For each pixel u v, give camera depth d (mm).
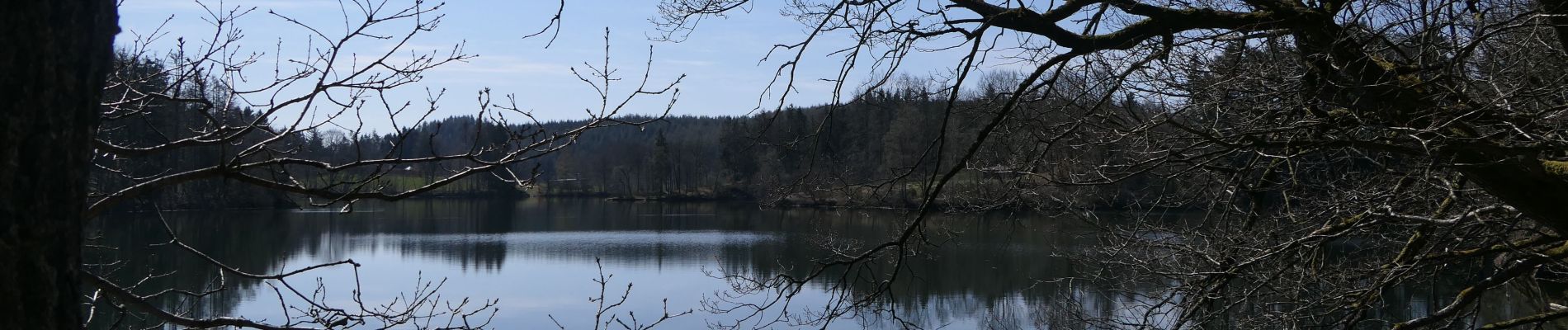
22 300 1852
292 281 17375
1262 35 5008
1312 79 5180
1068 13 5051
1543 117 4684
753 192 32250
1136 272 7188
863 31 5180
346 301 17297
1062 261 15391
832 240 8047
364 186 3863
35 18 1834
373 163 3746
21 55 1817
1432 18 5238
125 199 3297
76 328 1966
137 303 3609
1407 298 9391
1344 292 6570
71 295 1951
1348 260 7234
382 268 27031
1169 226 7172
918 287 15445
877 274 17016
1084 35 5363
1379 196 6180
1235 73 5418
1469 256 6219
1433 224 5441
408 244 35469
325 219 44312
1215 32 5340
